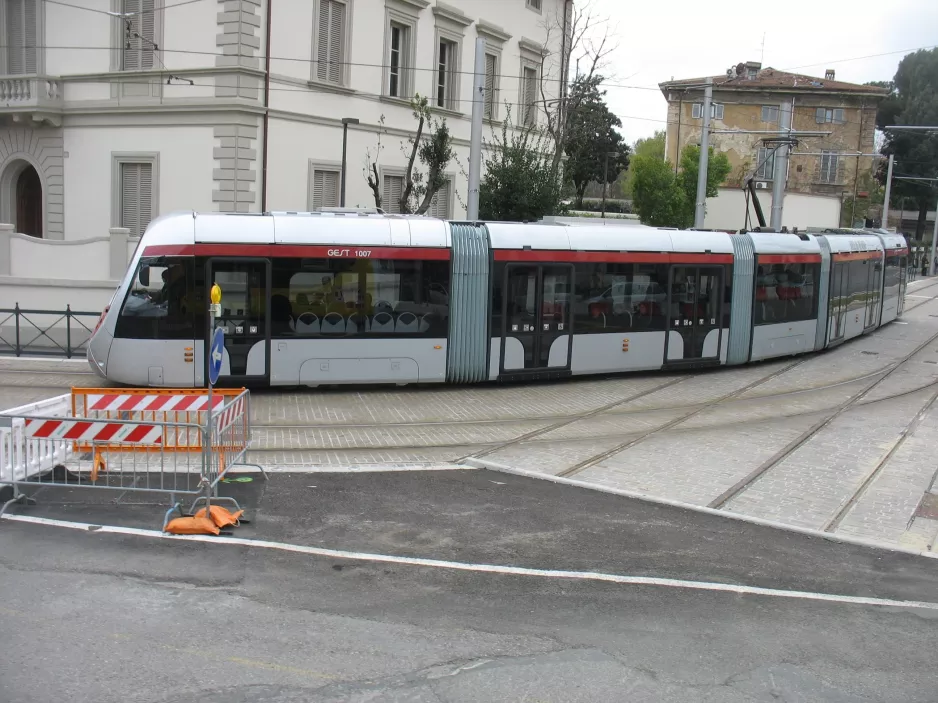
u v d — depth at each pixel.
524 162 27.89
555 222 18.06
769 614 6.86
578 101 36.03
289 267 14.67
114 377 14.31
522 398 15.57
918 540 9.01
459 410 14.32
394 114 28.27
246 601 6.58
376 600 6.71
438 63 30.02
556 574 7.45
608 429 13.38
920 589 7.63
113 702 5.03
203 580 6.95
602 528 8.74
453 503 9.33
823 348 22.77
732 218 48.44
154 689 5.20
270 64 23.78
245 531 8.17
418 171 28.62
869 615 6.97
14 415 8.70
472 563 7.62
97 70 24.92
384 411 14.00
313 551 7.72
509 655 5.88
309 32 24.91
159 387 14.34
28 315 20.59
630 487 10.35
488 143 31.95
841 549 8.58
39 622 6.07
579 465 11.22
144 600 6.52
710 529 8.91
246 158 23.55
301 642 5.93
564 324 16.80
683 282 18.30
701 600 7.06
